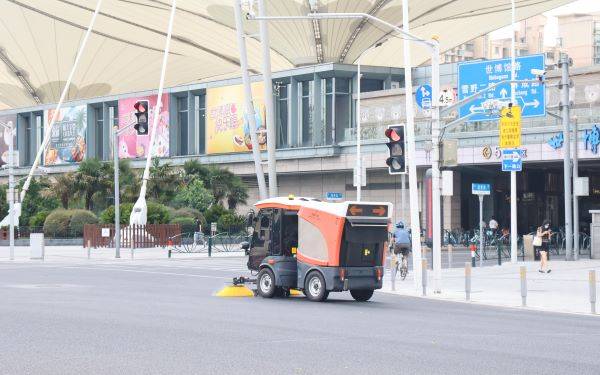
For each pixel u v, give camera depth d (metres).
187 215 67.06
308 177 77.75
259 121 77.06
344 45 79.12
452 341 15.79
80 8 89.12
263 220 25.94
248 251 27.03
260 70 88.00
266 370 12.27
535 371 12.48
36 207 75.19
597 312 22.50
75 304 22.36
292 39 79.56
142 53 94.12
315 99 74.25
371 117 71.31
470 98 29.08
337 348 14.59
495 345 15.30
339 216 24.05
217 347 14.55
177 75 96.56
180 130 85.31
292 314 20.50
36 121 97.44
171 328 17.22
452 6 75.88
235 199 74.38
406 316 20.55
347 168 72.19
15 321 18.23
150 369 12.29
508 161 43.25
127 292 26.77
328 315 20.41
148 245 61.38
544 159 59.84
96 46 94.62
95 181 72.31
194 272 38.12
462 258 49.81
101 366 12.53
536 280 33.25
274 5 76.31
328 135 74.25
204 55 91.12
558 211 76.00
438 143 27.89
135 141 86.75
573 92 58.22
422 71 79.56
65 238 67.12
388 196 71.94
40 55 97.44
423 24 79.56
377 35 79.19
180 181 72.62
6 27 94.44
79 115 91.94
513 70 44.88
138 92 86.62
